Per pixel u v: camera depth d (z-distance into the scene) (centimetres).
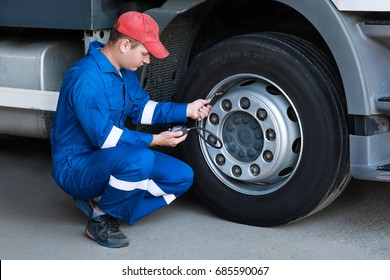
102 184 440
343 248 441
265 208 460
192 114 461
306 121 440
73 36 536
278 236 457
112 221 452
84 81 429
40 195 531
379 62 430
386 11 419
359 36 425
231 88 466
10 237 463
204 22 510
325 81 436
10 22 497
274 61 443
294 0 434
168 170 456
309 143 442
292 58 438
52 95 508
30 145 641
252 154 459
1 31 550
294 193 450
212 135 461
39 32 543
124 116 456
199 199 491
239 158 464
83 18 477
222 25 521
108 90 437
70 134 446
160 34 464
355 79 423
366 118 428
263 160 453
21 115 533
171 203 510
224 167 468
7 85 527
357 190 529
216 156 471
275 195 456
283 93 444
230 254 435
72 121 443
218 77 463
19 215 496
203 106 464
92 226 454
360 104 424
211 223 477
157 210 499
